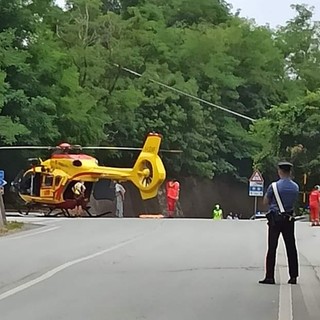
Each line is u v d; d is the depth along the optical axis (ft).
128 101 176.86
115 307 38.58
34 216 116.98
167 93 184.14
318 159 163.43
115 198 146.10
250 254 62.44
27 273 50.52
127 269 52.75
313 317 36.65
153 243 70.74
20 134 141.18
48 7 156.25
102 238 75.41
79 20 176.55
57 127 155.74
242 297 41.96
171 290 44.09
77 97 157.99
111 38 180.86
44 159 156.35
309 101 167.53
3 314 36.76
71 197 125.59
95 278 48.55
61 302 40.01
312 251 67.15
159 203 188.85
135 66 185.68
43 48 149.28
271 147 171.94
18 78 145.07
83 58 172.55
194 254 62.08
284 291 44.11
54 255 60.49
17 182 128.77
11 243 70.03
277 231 46.42
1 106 134.72
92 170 126.21
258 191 149.59
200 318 35.94
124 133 180.75
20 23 145.79
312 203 107.55
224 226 93.91
